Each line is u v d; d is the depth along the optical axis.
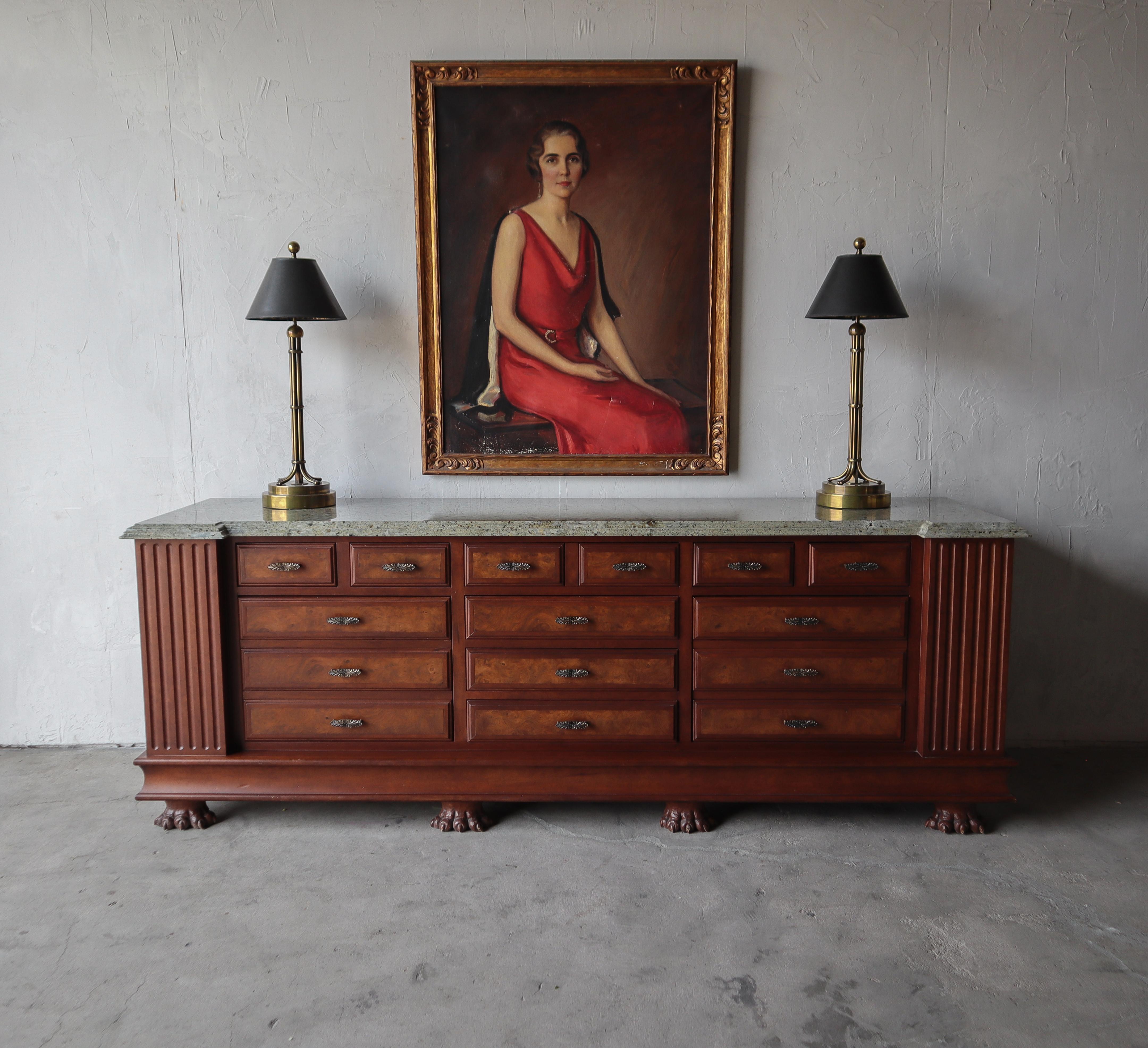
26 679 2.98
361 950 1.92
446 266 2.81
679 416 2.87
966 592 2.42
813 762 2.45
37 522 2.94
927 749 2.47
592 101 2.74
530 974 1.84
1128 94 2.76
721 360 2.84
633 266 2.81
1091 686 2.97
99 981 1.82
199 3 2.74
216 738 2.49
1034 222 2.81
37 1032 1.68
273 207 2.82
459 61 2.72
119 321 2.87
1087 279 2.84
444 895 2.14
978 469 2.92
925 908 2.08
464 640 2.48
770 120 2.77
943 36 2.74
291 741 2.52
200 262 2.84
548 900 2.12
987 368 2.87
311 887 2.18
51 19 2.74
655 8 2.72
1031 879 2.21
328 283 2.85
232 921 2.04
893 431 2.90
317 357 2.89
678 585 2.45
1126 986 1.81
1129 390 2.88
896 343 2.86
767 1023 1.70
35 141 2.79
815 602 2.45
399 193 2.81
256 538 2.46
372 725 2.50
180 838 2.43
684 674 2.48
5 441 2.91
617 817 2.56
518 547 2.44
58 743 3.00
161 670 2.48
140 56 2.76
